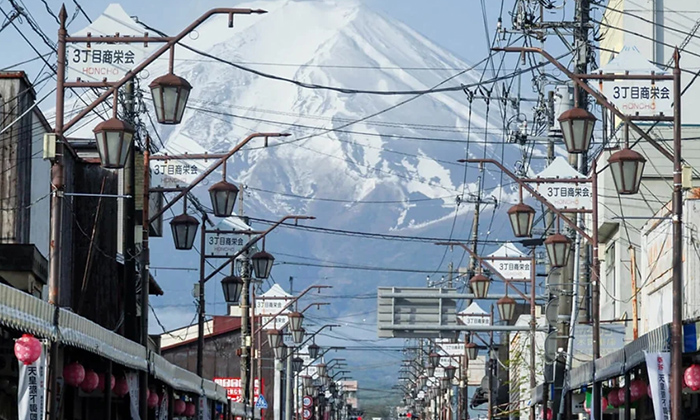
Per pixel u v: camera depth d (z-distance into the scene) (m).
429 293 108.31
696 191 76.19
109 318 85.81
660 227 86.50
